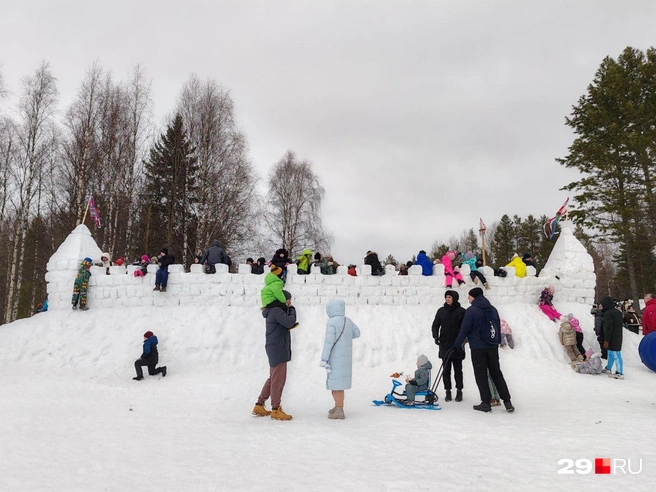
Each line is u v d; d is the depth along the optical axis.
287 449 4.83
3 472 3.80
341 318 6.99
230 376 10.85
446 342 8.70
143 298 13.51
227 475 3.87
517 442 5.16
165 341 12.20
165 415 6.89
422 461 4.38
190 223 28.00
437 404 7.95
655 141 27.14
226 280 13.69
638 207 27.45
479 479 3.81
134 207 27.34
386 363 12.25
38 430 5.39
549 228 17.59
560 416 6.88
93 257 14.41
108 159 24.83
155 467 4.08
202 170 25.19
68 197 25.31
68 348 11.95
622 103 28.44
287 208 34.41
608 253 61.84
